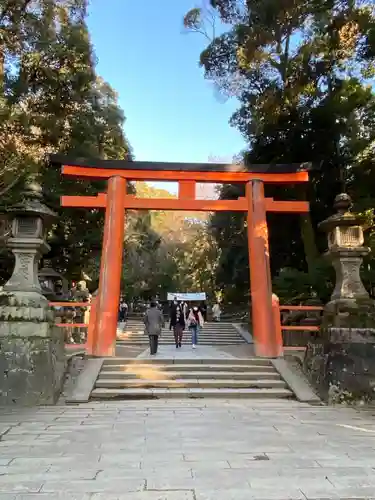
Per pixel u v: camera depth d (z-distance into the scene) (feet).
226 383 30.81
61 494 11.79
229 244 93.56
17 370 27.20
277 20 52.90
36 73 49.75
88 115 65.00
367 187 53.72
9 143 43.39
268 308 37.55
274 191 58.90
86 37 53.06
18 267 30.35
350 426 20.86
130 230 123.85
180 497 11.62
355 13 49.75
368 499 11.60
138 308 139.33
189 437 18.20
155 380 31.04
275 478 13.10
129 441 17.49
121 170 40.98
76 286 67.41
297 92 54.90
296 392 29.35
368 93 52.42
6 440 17.74
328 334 30.86
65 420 21.86
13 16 45.75
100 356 35.37
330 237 34.81
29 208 30.48
